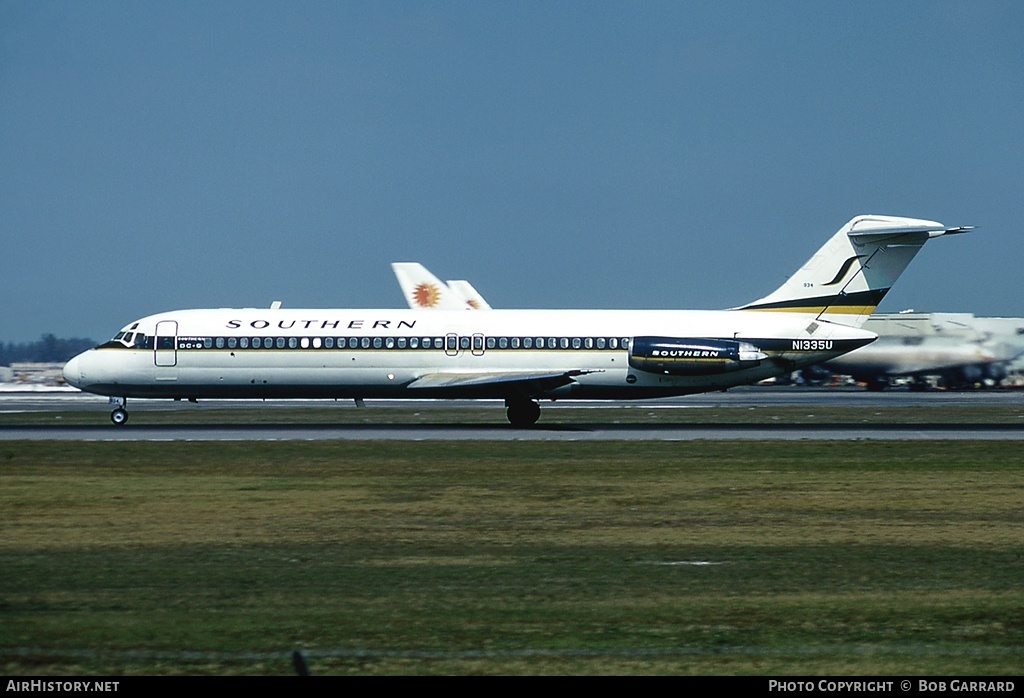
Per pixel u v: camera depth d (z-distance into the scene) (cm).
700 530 7981
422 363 16538
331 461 11925
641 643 4988
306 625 5300
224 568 6644
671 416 19688
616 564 6794
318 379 16525
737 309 17250
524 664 4653
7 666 4603
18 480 10444
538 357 16650
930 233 16800
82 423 18050
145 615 5497
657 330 16850
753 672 4559
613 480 10531
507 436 14812
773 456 12500
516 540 7569
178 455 12444
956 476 10900
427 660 4697
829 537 7731
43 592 6003
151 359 16500
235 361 16462
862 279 17138
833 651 4862
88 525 8106
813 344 16988
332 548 7275
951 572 6588
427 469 11288
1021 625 5338
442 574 6494
